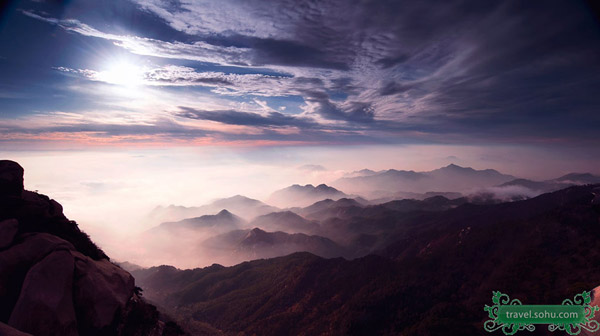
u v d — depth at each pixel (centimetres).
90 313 1894
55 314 1652
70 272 1864
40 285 1678
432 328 9025
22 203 2205
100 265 2248
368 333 11550
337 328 12188
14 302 1658
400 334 10044
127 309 2253
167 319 4028
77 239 2389
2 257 1727
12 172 2256
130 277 2411
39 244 1873
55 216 2403
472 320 9400
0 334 1062
